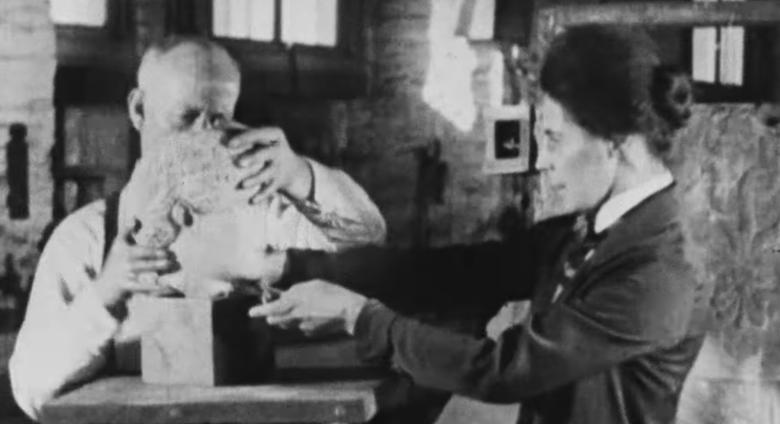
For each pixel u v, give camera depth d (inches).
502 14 116.1
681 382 79.4
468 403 113.7
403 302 97.0
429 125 117.3
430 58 117.2
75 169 107.4
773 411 110.7
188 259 85.7
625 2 112.9
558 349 74.7
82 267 92.5
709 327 108.8
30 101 105.7
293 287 81.9
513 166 115.6
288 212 93.7
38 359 88.2
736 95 115.3
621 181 77.9
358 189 99.2
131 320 88.0
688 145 108.3
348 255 96.7
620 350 74.0
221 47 94.8
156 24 109.6
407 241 116.8
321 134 116.0
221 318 81.5
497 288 95.0
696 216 108.6
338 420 76.0
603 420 77.0
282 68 115.0
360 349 80.9
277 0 118.0
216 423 78.2
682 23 112.2
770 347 110.3
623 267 74.9
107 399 76.8
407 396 87.9
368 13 117.6
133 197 89.4
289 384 81.7
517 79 115.6
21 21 105.1
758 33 114.9
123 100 109.0
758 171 108.7
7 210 106.0
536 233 93.4
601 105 76.1
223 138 86.8
